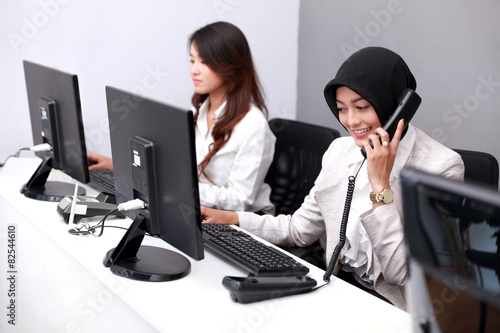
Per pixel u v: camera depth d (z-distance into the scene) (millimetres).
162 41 2887
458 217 553
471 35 2365
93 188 2293
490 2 2271
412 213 582
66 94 1973
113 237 1779
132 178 1558
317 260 1910
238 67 2328
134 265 1525
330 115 3127
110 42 2775
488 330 536
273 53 3217
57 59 2697
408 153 1651
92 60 2764
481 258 542
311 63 3215
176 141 1365
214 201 2305
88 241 1739
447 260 560
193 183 1361
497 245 535
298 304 1374
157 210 1499
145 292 1411
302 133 2396
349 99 1626
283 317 1307
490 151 2361
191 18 2926
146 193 1496
